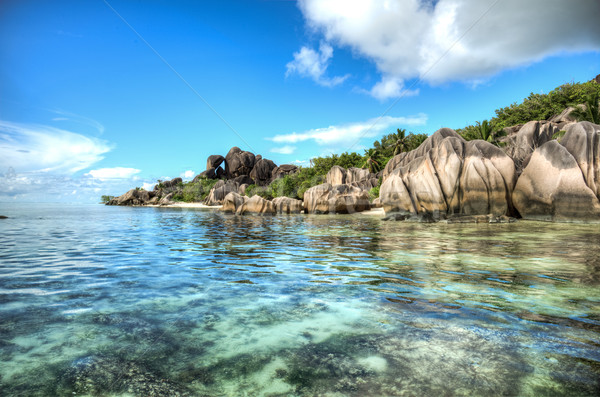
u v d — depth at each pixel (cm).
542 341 280
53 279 511
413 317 340
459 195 1720
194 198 6938
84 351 271
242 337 295
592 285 450
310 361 251
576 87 3328
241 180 7712
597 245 811
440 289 440
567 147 1605
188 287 462
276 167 8112
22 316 350
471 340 283
